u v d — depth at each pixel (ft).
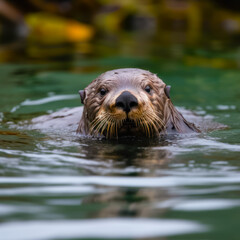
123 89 50.83
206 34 158.81
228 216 30.22
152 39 145.07
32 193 34.78
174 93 79.77
